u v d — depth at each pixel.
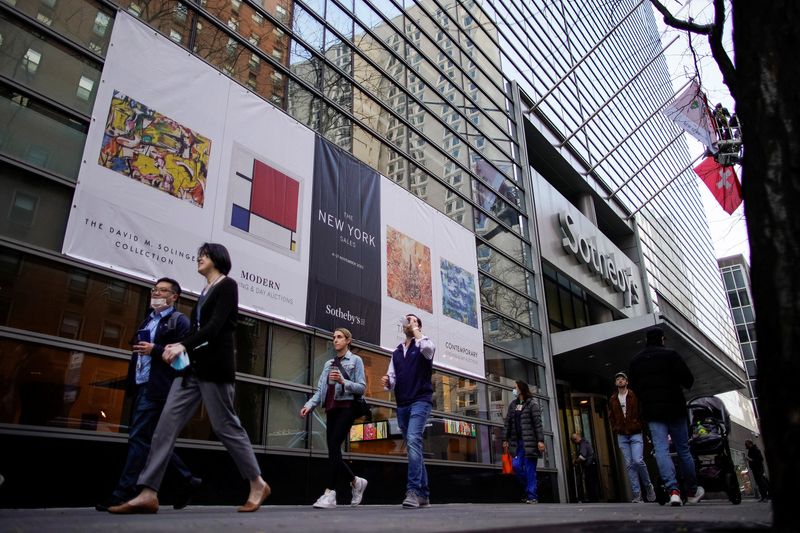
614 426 8.87
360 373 6.41
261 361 8.25
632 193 30.34
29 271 6.06
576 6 29.56
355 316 10.11
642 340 16.78
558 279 20.14
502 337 14.58
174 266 7.36
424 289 12.14
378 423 9.95
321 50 11.43
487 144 17.03
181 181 7.74
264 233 8.77
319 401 6.43
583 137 25.53
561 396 19.19
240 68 9.36
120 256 6.81
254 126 9.12
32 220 6.24
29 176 6.33
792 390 1.90
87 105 7.02
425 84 14.86
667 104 11.45
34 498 5.46
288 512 4.77
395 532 2.31
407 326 6.59
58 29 6.93
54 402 5.90
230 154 8.56
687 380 6.86
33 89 6.54
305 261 9.37
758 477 16.48
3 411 5.52
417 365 6.42
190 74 8.28
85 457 5.94
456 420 11.94
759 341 2.06
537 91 21.73
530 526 2.55
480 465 12.09
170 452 4.09
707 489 8.36
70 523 2.77
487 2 19.88
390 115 13.05
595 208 26.33
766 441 1.94
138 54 7.67
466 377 12.67
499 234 16.03
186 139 7.96
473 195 15.38
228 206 8.30
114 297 6.70
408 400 6.36
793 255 2.04
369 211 11.25
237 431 4.24
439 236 13.24
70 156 6.72
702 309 41.28
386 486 9.55
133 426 4.82
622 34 36.59
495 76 18.84
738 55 2.47
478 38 18.52
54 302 6.16
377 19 13.67
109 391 6.39
